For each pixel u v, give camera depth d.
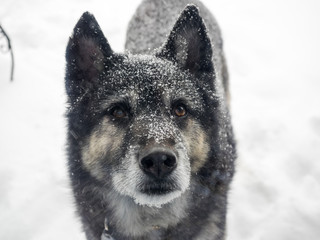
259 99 0.93
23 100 0.83
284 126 0.83
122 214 0.51
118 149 0.46
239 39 1.12
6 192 0.67
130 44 0.75
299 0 1.30
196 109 0.49
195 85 0.51
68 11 1.15
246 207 0.68
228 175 0.54
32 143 0.75
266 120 0.85
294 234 0.63
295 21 1.21
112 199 0.50
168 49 0.52
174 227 0.52
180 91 0.48
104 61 0.50
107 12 1.16
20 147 0.74
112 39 1.07
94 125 0.48
